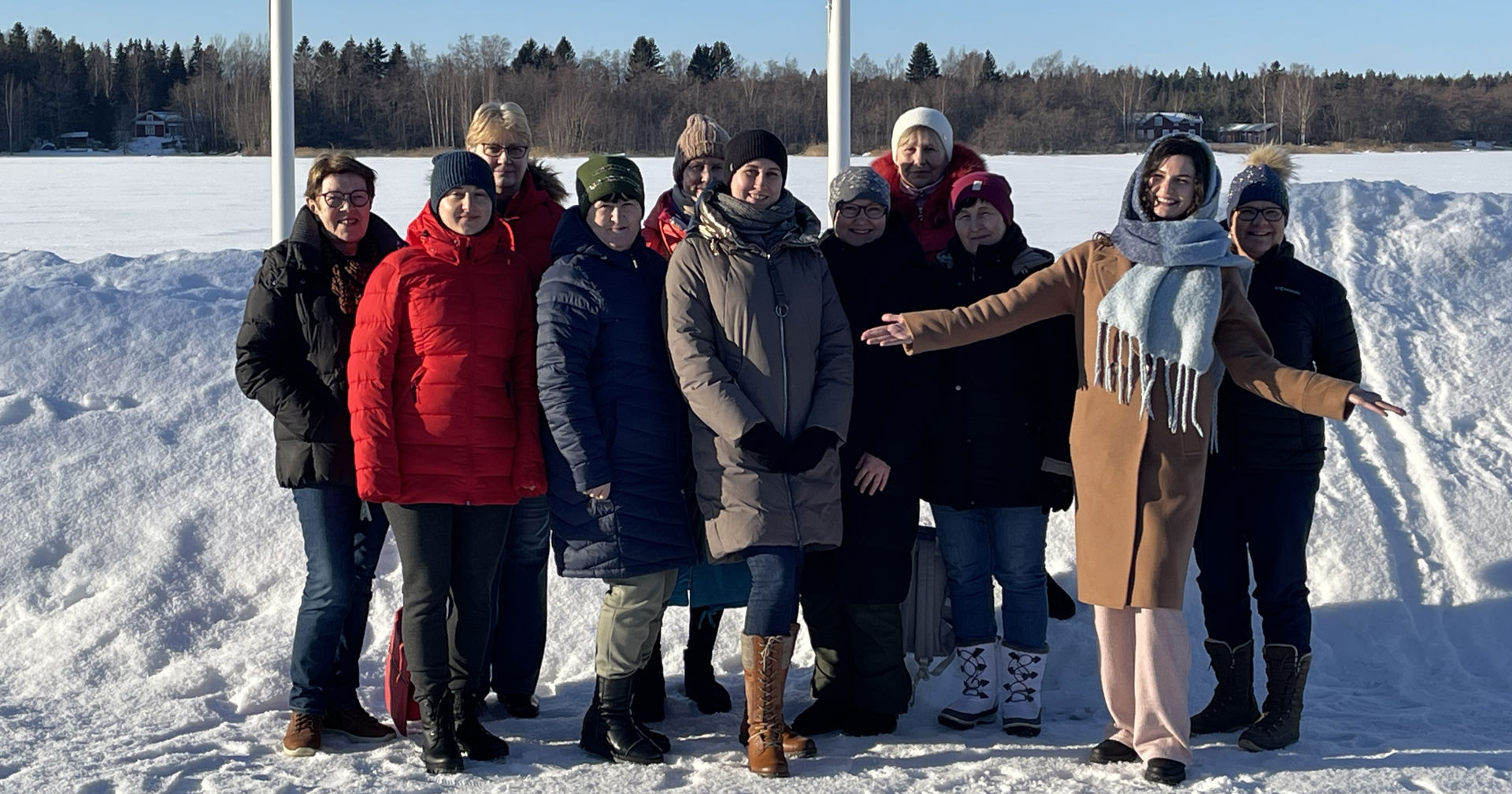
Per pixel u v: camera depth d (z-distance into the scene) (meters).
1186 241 3.58
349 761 3.76
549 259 4.37
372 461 3.60
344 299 3.88
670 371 3.90
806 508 3.77
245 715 4.20
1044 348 4.07
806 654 4.86
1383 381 6.47
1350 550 5.19
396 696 4.01
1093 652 4.72
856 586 4.03
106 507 5.39
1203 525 4.09
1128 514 3.66
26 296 7.02
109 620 4.71
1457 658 4.68
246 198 29.56
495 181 4.43
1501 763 3.69
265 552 5.18
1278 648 3.93
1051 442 4.06
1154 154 3.69
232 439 5.91
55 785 3.48
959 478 4.09
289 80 6.78
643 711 4.25
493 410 3.74
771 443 3.68
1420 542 5.29
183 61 104.94
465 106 79.06
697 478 3.87
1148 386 3.62
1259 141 84.75
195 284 7.98
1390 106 84.94
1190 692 4.49
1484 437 5.97
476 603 3.82
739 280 3.79
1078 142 79.31
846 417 3.81
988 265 4.14
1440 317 7.09
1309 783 3.55
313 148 75.12
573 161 47.91
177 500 5.45
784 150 3.88
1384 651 4.75
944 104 78.75
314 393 3.82
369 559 4.10
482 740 3.81
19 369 6.43
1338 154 58.28
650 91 78.94
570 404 3.69
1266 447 3.94
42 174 42.94
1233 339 3.70
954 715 4.20
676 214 4.62
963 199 4.12
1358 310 7.15
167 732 3.97
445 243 3.76
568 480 3.83
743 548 3.72
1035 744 4.00
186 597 4.92
